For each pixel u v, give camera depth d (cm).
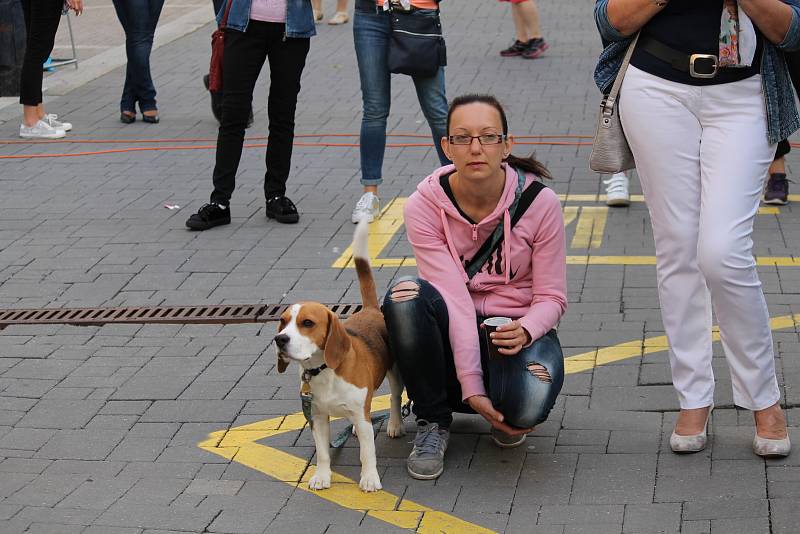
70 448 537
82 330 682
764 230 798
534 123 1122
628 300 684
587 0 1817
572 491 474
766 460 485
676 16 462
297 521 461
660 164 474
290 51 846
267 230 855
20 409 580
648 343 620
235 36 834
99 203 937
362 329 487
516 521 453
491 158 464
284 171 874
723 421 526
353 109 1223
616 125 489
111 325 688
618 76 480
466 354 479
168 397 587
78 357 643
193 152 1087
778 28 448
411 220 494
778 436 484
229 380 604
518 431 481
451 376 504
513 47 1431
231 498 483
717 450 498
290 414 561
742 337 474
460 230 487
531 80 1306
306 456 519
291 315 446
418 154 1042
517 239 482
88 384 607
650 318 654
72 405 582
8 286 759
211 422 558
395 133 1115
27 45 1140
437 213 489
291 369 616
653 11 459
